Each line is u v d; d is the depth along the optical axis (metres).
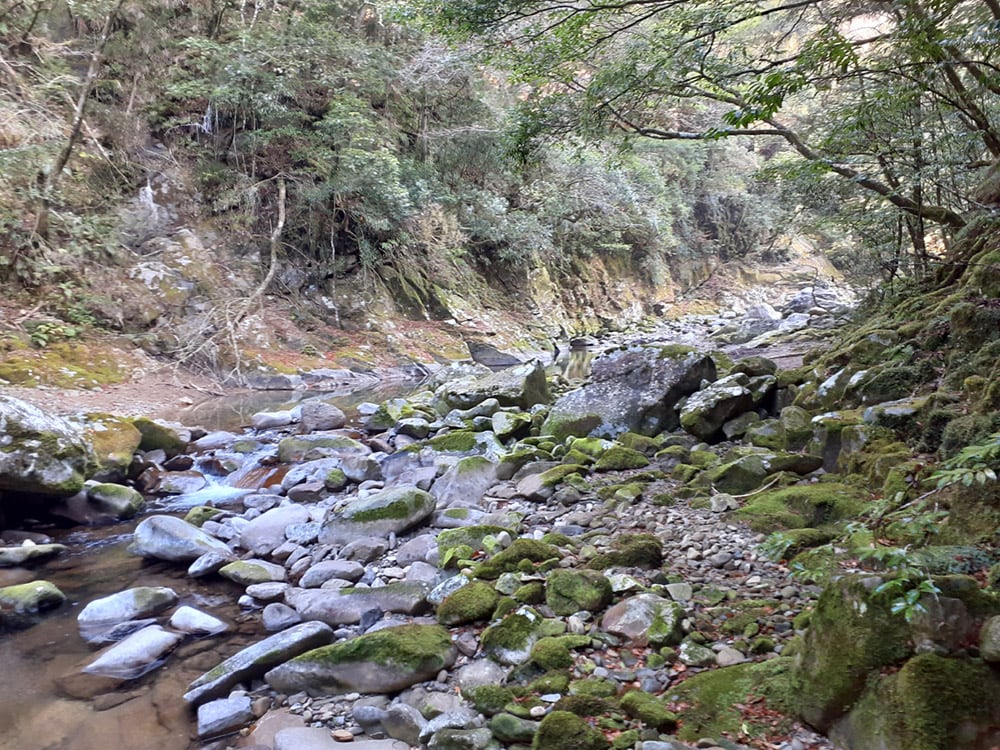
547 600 3.32
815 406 5.97
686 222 29.36
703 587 3.37
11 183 11.28
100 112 13.91
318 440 7.64
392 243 17.22
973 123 6.64
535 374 9.05
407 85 16.92
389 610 3.71
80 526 5.73
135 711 3.04
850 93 6.77
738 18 5.08
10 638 3.76
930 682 1.92
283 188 15.65
